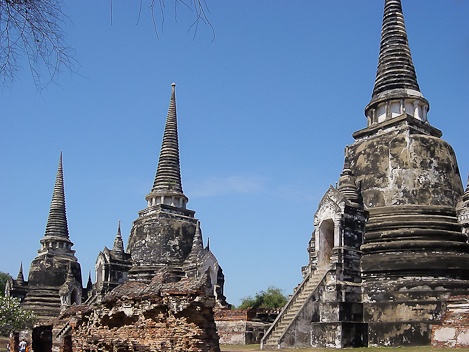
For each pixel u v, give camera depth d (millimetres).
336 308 28891
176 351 16938
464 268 29609
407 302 28375
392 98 36875
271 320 37688
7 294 59375
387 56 39094
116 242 49281
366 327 29172
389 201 32812
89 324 21781
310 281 32281
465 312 25000
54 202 65562
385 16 40531
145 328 18172
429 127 36094
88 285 66938
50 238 63250
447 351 23750
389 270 30125
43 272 60938
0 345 41000
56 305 59562
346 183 33906
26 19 8773
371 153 34812
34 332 22984
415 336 27219
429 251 30203
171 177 52625
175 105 56281
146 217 50188
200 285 17031
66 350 24969
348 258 30875
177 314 17219
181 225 49438
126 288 20234
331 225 33594
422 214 31828
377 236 31625
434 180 32969
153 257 47531
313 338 28953
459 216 32062
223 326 36688
